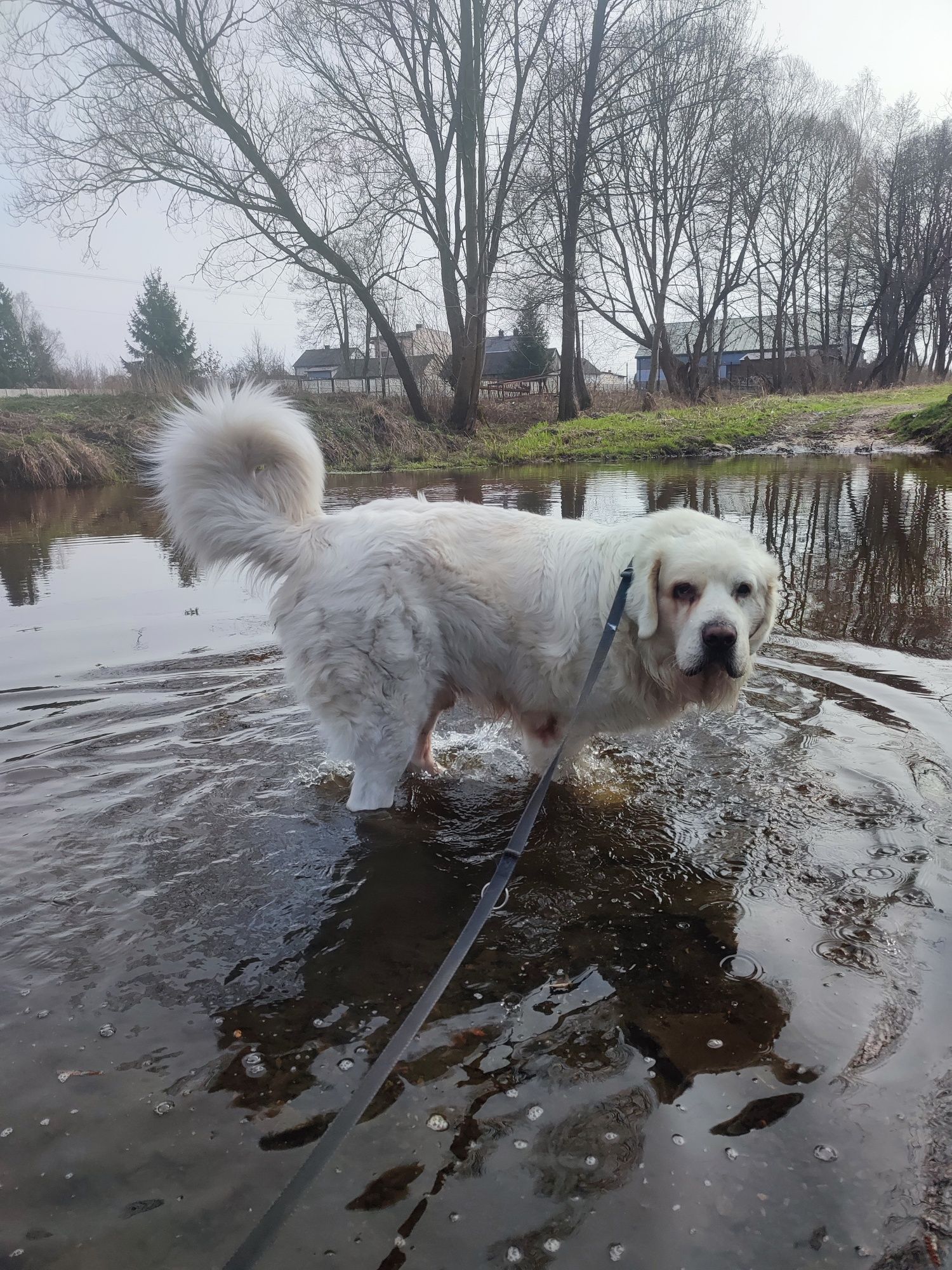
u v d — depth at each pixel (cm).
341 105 970
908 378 2539
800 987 125
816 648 257
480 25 1002
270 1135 104
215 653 267
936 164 1941
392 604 173
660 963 132
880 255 2123
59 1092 110
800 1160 99
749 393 1953
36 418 943
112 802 178
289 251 1030
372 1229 92
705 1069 112
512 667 183
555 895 150
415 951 137
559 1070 112
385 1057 101
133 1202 96
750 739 200
